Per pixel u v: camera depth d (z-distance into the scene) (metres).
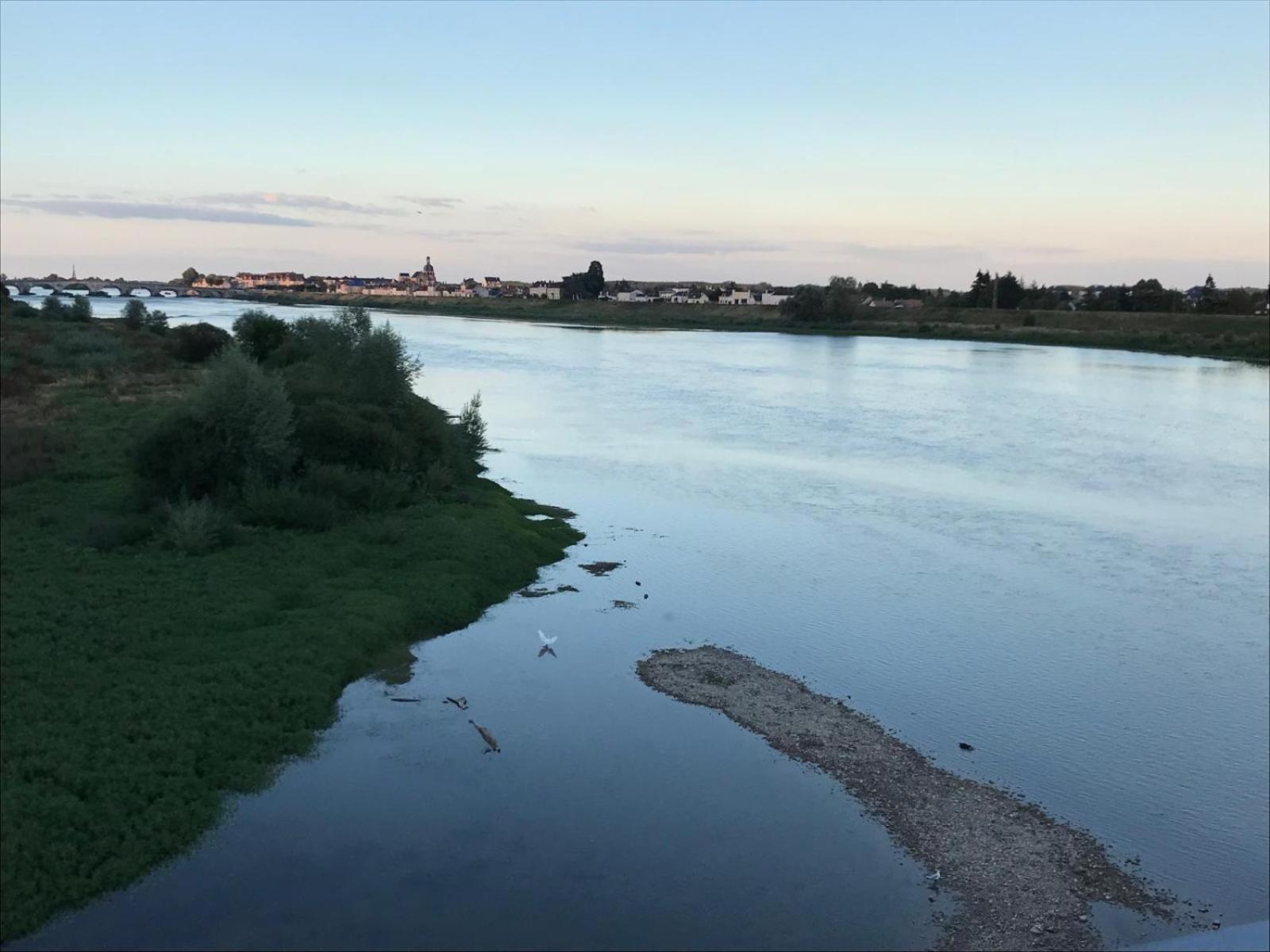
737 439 62.03
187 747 18.39
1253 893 16.47
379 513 34.97
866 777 19.75
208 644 22.61
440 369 99.94
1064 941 14.95
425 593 27.94
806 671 25.22
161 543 28.81
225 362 34.03
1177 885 16.59
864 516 42.75
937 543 38.59
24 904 14.16
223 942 13.95
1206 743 21.83
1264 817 18.81
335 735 20.42
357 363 42.72
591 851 16.70
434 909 14.95
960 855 17.17
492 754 19.97
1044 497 47.97
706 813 18.09
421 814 17.62
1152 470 55.53
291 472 35.41
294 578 27.41
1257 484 52.25
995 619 29.88
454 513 36.31
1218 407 83.00
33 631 21.94
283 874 15.64
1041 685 24.92
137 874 15.31
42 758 17.06
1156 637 28.83
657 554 35.56
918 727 22.31
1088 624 29.72
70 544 28.20
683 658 25.56
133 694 19.94
